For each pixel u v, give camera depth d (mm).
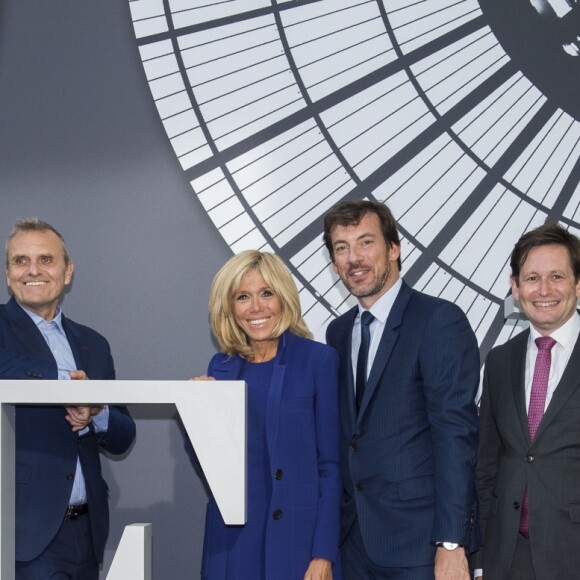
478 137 2332
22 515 1617
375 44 2348
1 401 1169
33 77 2367
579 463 1556
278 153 2326
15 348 1729
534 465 1580
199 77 2340
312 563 1478
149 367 2295
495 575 1605
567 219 2307
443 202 2320
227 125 2332
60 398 1165
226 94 2336
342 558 1688
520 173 2322
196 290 2307
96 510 1757
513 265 1723
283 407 1558
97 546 1753
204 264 2311
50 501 1646
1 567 1170
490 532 1654
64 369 1802
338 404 1609
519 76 2344
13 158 2352
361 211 1692
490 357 1801
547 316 1643
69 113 2355
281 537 1482
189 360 2293
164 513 2283
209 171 2324
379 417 1620
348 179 2326
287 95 2336
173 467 2295
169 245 2318
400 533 1571
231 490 1135
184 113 2336
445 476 1524
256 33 2342
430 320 1628
